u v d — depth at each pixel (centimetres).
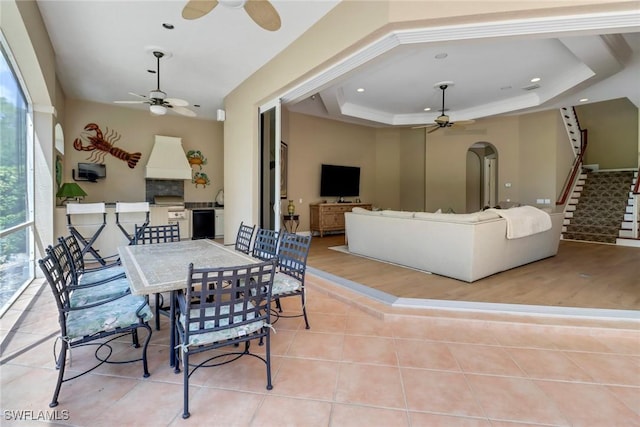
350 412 161
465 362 210
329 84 367
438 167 810
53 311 290
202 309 162
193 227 686
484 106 681
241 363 207
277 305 293
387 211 480
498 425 153
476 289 339
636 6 222
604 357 218
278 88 398
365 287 347
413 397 173
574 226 702
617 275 395
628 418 158
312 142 769
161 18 320
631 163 804
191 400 170
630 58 433
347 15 288
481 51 417
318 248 592
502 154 761
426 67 469
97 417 156
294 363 208
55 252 204
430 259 405
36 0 289
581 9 227
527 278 381
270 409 163
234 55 403
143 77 478
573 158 781
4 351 221
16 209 331
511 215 405
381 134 892
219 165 754
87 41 366
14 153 325
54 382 185
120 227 425
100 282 237
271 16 252
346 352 222
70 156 583
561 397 175
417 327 264
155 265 213
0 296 283
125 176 642
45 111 387
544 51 419
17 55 299
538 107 613
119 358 213
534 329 255
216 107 641
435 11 241
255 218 480
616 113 819
